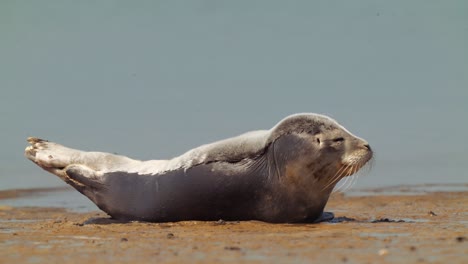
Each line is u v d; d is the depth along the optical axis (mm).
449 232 40156
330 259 32219
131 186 48844
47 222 49531
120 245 37062
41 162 52531
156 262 32250
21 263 32625
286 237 39000
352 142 46062
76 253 34875
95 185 49906
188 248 35844
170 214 47469
